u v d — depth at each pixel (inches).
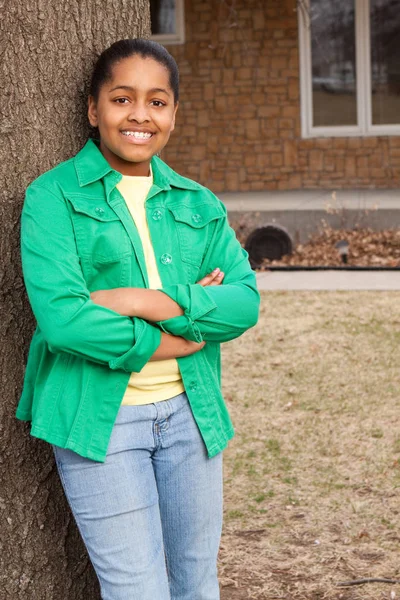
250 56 644.7
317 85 649.0
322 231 546.9
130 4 127.7
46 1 118.1
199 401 108.5
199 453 109.0
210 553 113.3
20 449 121.8
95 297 102.7
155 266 108.7
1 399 120.4
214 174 662.5
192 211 112.1
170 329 104.0
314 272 469.4
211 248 113.7
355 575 171.9
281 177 656.4
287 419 259.0
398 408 265.4
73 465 103.7
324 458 231.1
